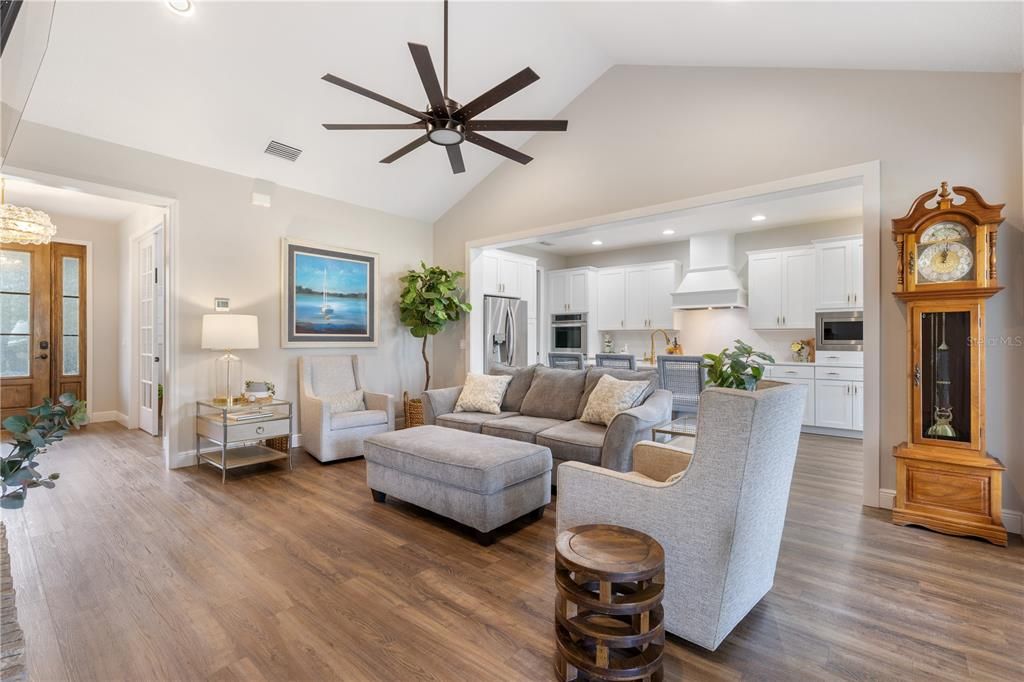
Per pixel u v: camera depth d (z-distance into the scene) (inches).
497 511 103.1
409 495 116.6
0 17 40.4
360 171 187.2
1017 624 73.3
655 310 280.5
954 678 61.8
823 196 192.5
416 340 233.0
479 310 227.0
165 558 94.3
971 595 81.5
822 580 86.6
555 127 107.0
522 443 118.6
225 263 167.6
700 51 138.3
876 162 121.1
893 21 98.0
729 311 259.6
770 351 246.5
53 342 227.5
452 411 173.8
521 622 74.2
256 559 94.3
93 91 126.3
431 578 87.7
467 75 154.9
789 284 230.4
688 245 278.1
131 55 120.8
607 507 73.9
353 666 64.2
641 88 162.1
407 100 156.9
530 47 151.6
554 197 187.2
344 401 180.2
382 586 84.6
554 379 165.5
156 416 203.2
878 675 62.5
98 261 236.7
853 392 206.8
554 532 109.7
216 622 73.6
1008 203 106.7
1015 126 106.1
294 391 187.3
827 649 67.7
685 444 140.6
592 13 135.3
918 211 111.0
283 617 75.0
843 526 110.9
